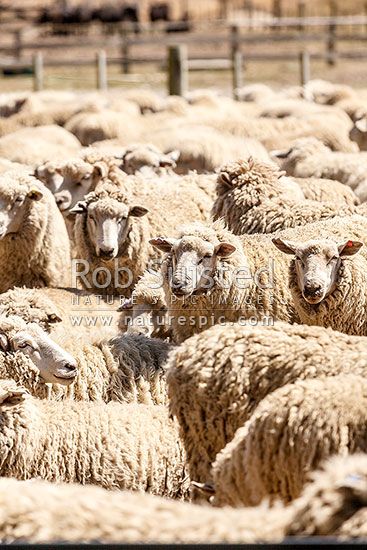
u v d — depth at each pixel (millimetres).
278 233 23109
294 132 44969
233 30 83312
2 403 17031
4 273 27406
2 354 19891
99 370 21344
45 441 17625
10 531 10352
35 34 115438
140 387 21516
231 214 26062
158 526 10188
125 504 10633
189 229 21078
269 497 12969
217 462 13758
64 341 21562
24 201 26906
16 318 20281
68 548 9789
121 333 22531
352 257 20703
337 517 9648
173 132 43344
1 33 114000
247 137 46938
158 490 18156
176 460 18312
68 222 30172
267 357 15195
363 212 25047
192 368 15758
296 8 126250
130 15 120875
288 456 12633
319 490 9867
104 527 10250
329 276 20172
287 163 36156
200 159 40188
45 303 22625
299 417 12648
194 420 15828
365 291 20734
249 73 92438
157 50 108688
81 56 107875
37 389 20047
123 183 28672
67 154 41375
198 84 86312
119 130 51094
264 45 112375
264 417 13031
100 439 17984
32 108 60906
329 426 12352
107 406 18828
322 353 14867
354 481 9617
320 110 53844
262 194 25922
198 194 28984
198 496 16078
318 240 20484
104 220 26219
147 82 87812
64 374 19828
